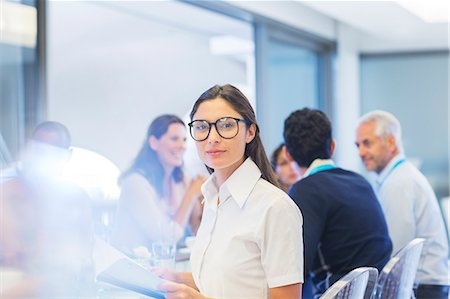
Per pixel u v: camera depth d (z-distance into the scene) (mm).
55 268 1850
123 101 8734
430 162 7492
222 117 1886
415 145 7516
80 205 1933
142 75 8820
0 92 4094
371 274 2256
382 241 2742
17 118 4090
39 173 1968
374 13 5480
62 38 8234
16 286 1768
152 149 3760
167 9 5801
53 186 1908
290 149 2869
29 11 4090
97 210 3357
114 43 8570
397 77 7508
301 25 6172
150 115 8891
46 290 1821
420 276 3521
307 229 2588
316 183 2674
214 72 8867
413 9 5297
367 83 7582
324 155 2818
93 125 8562
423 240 2824
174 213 3861
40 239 1826
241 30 6730
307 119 2812
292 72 6309
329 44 6910
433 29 6332
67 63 8328
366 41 7355
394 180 3479
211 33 6941
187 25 6516
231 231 1912
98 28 8383
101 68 8555
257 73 5641
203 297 1828
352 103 7188
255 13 5375
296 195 2656
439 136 7461
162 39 8719
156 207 3609
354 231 2674
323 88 6941
